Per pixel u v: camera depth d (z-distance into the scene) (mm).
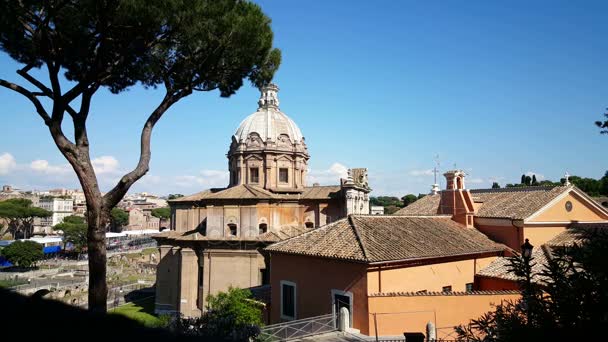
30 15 16812
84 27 17688
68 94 17484
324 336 24125
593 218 38281
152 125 19797
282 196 47312
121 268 100500
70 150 17469
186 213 50094
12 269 92938
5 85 16906
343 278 26188
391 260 25359
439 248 29281
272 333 23391
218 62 20469
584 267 9234
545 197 36125
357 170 51969
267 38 21219
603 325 8641
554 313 9438
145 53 19344
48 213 139250
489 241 34281
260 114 55000
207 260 43562
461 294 25484
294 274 29469
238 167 53094
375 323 23969
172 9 17250
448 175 38594
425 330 24781
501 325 10398
